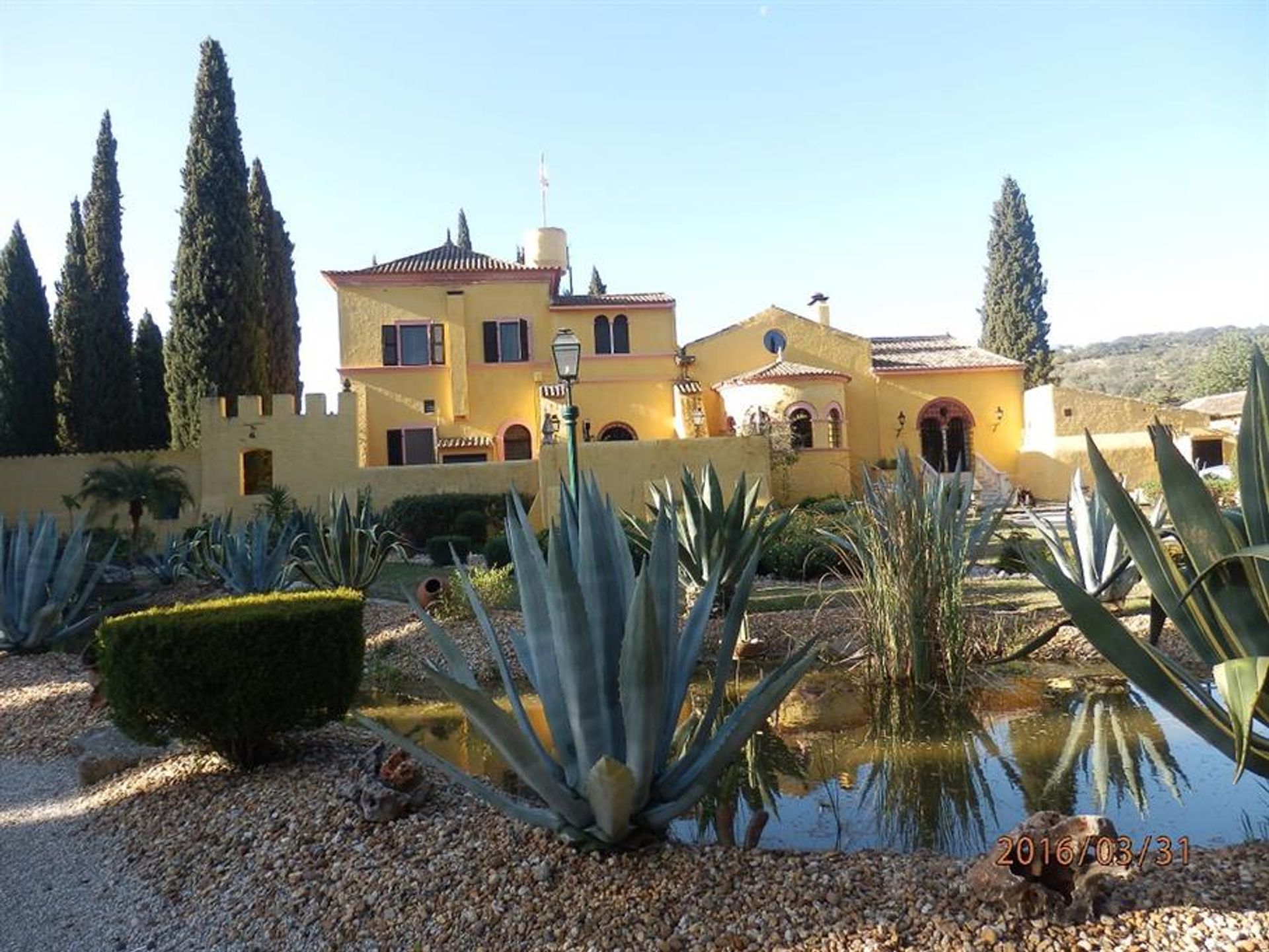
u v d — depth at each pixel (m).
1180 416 32.78
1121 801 5.30
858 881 3.69
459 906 3.87
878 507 8.41
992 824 5.09
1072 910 3.24
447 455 31.12
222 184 31.08
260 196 36.88
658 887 3.77
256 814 5.16
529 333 31.70
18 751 7.45
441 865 4.21
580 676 3.90
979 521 9.12
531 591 4.28
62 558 11.38
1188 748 6.32
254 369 31.39
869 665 8.53
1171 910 3.25
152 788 5.94
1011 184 45.41
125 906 4.45
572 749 4.20
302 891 4.23
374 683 9.52
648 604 3.59
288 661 5.74
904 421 33.34
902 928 3.31
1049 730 6.89
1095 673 8.52
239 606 6.23
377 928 3.84
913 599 8.09
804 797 5.66
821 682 8.41
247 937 3.98
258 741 5.99
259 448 27.19
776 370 30.61
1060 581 3.84
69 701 8.52
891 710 7.57
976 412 33.69
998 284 45.59
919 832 5.00
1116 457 31.39
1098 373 102.19
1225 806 5.13
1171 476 3.67
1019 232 45.19
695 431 29.98
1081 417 32.34
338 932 3.87
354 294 31.12
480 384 31.42
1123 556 10.59
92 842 5.35
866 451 33.16
